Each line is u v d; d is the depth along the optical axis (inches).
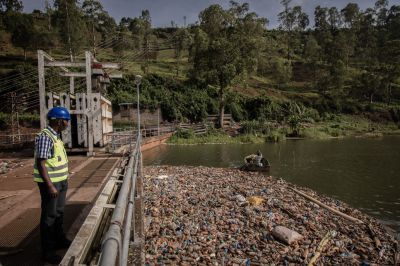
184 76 2637.8
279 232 347.9
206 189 549.0
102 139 538.9
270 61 3553.2
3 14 2960.1
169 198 474.0
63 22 2401.6
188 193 510.3
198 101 2059.5
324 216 443.2
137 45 3043.8
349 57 4404.5
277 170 831.1
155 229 346.3
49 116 163.0
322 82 3166.8
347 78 3503.9
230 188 565.3
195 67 2021.4
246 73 1930.4
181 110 1973.4
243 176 708.0
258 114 2135.8
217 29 2218.3
